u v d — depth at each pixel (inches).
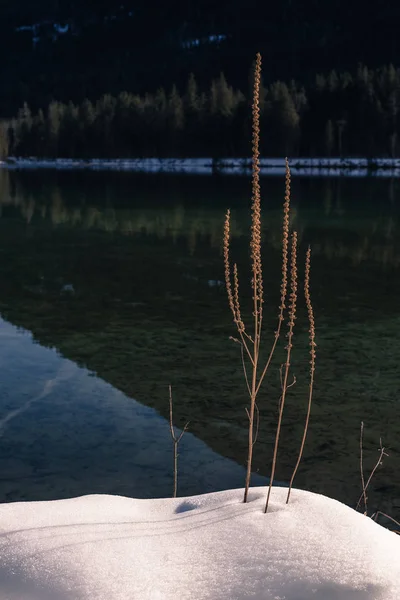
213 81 4357.8
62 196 1349.7
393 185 1780.3
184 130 4274.1
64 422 187.5
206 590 64.9
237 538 73.2
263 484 152.1
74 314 326.6
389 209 1016.2
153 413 195.9
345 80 3927.2
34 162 4886.8
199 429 184.5
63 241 643.5
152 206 1094.4
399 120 3688.5
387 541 72.9
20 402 203.2
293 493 88.1
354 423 189.2
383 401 207.0
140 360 249.6
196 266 494.0
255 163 85.7
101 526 77.0
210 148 4173.2
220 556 70.1
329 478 155.3
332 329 299.4
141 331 294.5
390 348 268.1
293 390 216.8
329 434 181.0
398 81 3759.8
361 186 1728.6
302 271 472.4
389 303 358.0
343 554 69.0
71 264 498.0
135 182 2030.0
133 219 874.8
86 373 233.3
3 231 723.4
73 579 65.0
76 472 155.8
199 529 76.1
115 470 157.3
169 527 77.4
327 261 522.9
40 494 144.2
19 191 1534.2
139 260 522.9
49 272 458.3
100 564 67.4
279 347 269.4
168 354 257.6
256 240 88.4
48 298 366.0
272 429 184.9
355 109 3730.3
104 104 4724.4
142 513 85.8
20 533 74.0
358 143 3747.5
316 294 384.5
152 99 4709.6
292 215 922.1
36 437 176.2
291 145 3836.1
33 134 4896.7
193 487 149.9
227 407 201.6
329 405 203.3
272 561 68.4
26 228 754.8
